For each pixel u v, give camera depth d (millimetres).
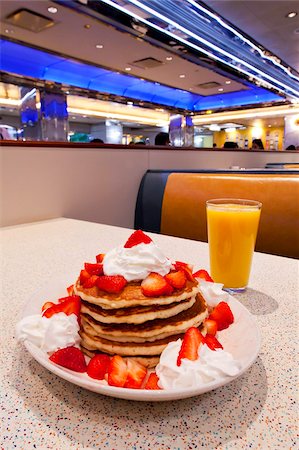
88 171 2156
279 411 419
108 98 6793
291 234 1571
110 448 366
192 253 1136
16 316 686
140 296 502
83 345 518
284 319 676
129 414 417
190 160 3240
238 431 388
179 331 500
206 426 396
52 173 1925
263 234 1648
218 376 418
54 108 6039
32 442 373
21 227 1624
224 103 8789
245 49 4875
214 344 500
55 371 421
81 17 3715
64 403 435
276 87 7020
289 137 10180
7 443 371
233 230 785
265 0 3584
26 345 486
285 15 3996
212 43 4387
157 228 2314
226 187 1862
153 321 505
